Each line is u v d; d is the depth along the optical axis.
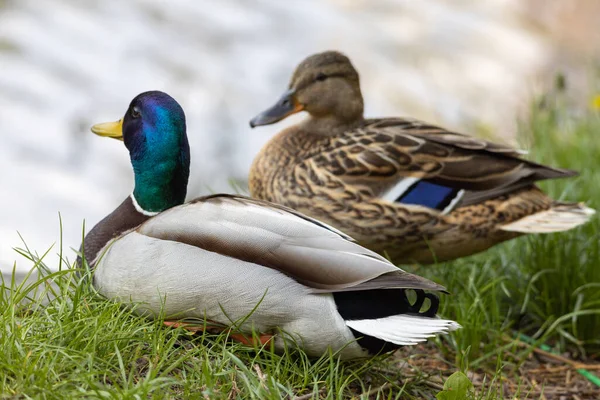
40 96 19.44
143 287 6.96
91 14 22.94
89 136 18.88
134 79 20.58
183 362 6.82
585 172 11.62
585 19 25.25
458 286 9.64
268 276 6.71
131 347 6.85
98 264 7.30
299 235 6.70
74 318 6.88
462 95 20.30
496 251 10.42
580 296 9.41
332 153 9.73
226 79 20.95
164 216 7.09
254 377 6.45
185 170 7.96
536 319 9.72
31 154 18.09
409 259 9.80
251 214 6.84
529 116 14.27
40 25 21.98
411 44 22.91
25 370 6.14
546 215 9.56
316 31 23.34
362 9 25.16
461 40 23.36
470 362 8.69
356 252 6.59
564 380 8.80
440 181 9.52
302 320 6.74
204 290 6.81
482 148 9.62
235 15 23.72
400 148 9.62
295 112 10.70
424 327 6.50
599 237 9.85
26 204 16.62
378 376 7.48
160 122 7.78
